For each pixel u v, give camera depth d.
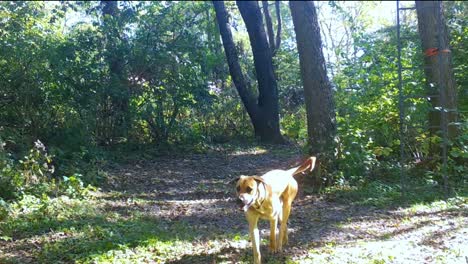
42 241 7.40
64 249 6.99
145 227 8.20
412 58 13.08
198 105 18.14
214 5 20.73
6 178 9.29
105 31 16.45
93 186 11.66
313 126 11.27
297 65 24.97
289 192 6.66
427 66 11.56
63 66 14.54
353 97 13.29
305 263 6.25
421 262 6.18
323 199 10.21
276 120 20.61
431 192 10.23
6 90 13.12
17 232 7.78
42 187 9.90
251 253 6.76
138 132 17.61
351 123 12.16
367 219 8.62
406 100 12.11
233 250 6.94
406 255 6.49
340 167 11.04
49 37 15.48
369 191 10.32
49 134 13.63
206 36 24.12
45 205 8.86
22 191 9.41
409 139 12.30
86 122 14.56
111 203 10.09
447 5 17.61
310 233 7.82
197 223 8.69
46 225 8.09
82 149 12.99
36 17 15.93
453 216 8.58
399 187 10.65
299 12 11.48
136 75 17.02
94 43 16.16
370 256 6.45
